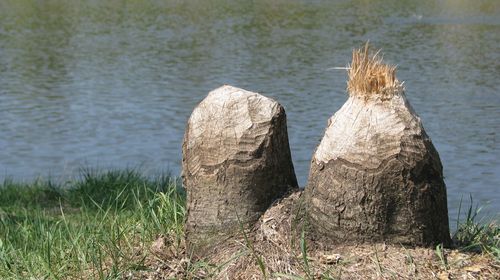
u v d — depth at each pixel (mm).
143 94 31328
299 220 8852
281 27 57156
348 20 61125
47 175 20328
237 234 9047
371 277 8266
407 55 42500
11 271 10039
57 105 29266
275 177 9188
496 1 75062
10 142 23906
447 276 8281
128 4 73750
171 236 10000
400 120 8555
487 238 9297
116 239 10234
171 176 18188
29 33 53719
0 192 16562
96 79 35062
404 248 8555
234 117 9180
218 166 9164
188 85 33375
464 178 19812
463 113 27109
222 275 8711
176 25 58719
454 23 58438
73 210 15297
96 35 52500
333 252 8609
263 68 37938
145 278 8992
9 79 35219
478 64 39062
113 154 22562
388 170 8484
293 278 8289
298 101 29359
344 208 8586
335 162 8633
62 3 74250
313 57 41844
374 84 8656
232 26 57875
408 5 72375
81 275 9461
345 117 8703
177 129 25484
